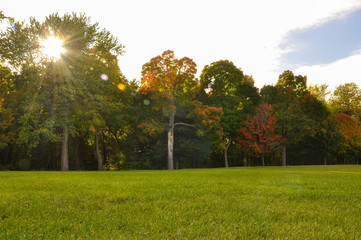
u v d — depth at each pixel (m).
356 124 51.12
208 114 33.91
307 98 40.72
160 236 3.46
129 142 35.88
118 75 32.91
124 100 35.47
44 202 5.54
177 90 34.34
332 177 13.19
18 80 26.59
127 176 13.41
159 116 36.19
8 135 28.77
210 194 6.83
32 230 3.67
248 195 6.79
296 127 38.41
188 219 4.37
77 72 27.45
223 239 3.39
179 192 6.96
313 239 3.44
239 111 40.88
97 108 29.44
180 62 32.47
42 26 26.73
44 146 33.97
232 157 50.25
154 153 36.53
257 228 3.87
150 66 32.72
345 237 3.54
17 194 6.47
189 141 35.72
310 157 53.34
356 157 52.31
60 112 26.55
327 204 5.85
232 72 39.16
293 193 7.11
